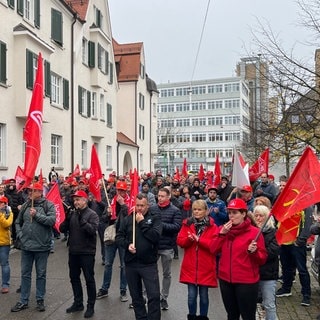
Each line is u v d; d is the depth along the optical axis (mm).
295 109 11844
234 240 5008
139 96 41625
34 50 18516
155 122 46844
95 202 10258
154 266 5715
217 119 86875
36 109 7324
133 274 5699
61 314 6668
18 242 6945
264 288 5520
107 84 30328
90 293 6590
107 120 30547
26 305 6930
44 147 20547
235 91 85562
